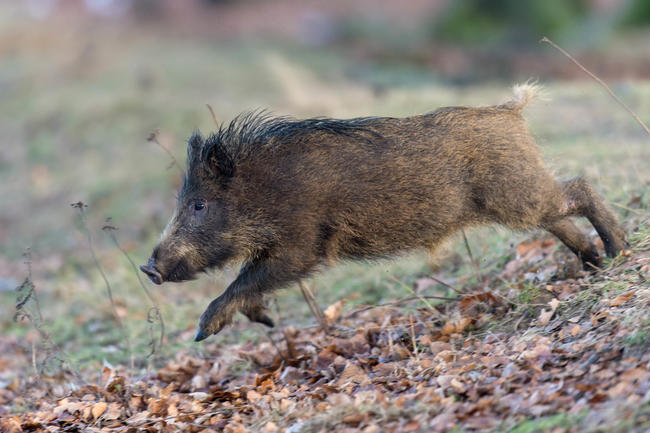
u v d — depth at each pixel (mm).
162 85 48188
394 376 14336
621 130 26031
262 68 49594
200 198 15898
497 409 11633
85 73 54000
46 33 67125
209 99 42875
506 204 15711
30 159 41000
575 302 14883
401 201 15484
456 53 55438
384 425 12008
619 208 18734
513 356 13594
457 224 16031
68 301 24703
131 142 39406
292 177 15461
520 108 16469
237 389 15570
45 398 17188
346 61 54719
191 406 14922
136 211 31625
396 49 58875
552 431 10609
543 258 18000
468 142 15602
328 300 21000
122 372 18781
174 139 38062
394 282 20750
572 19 61438
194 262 16047
